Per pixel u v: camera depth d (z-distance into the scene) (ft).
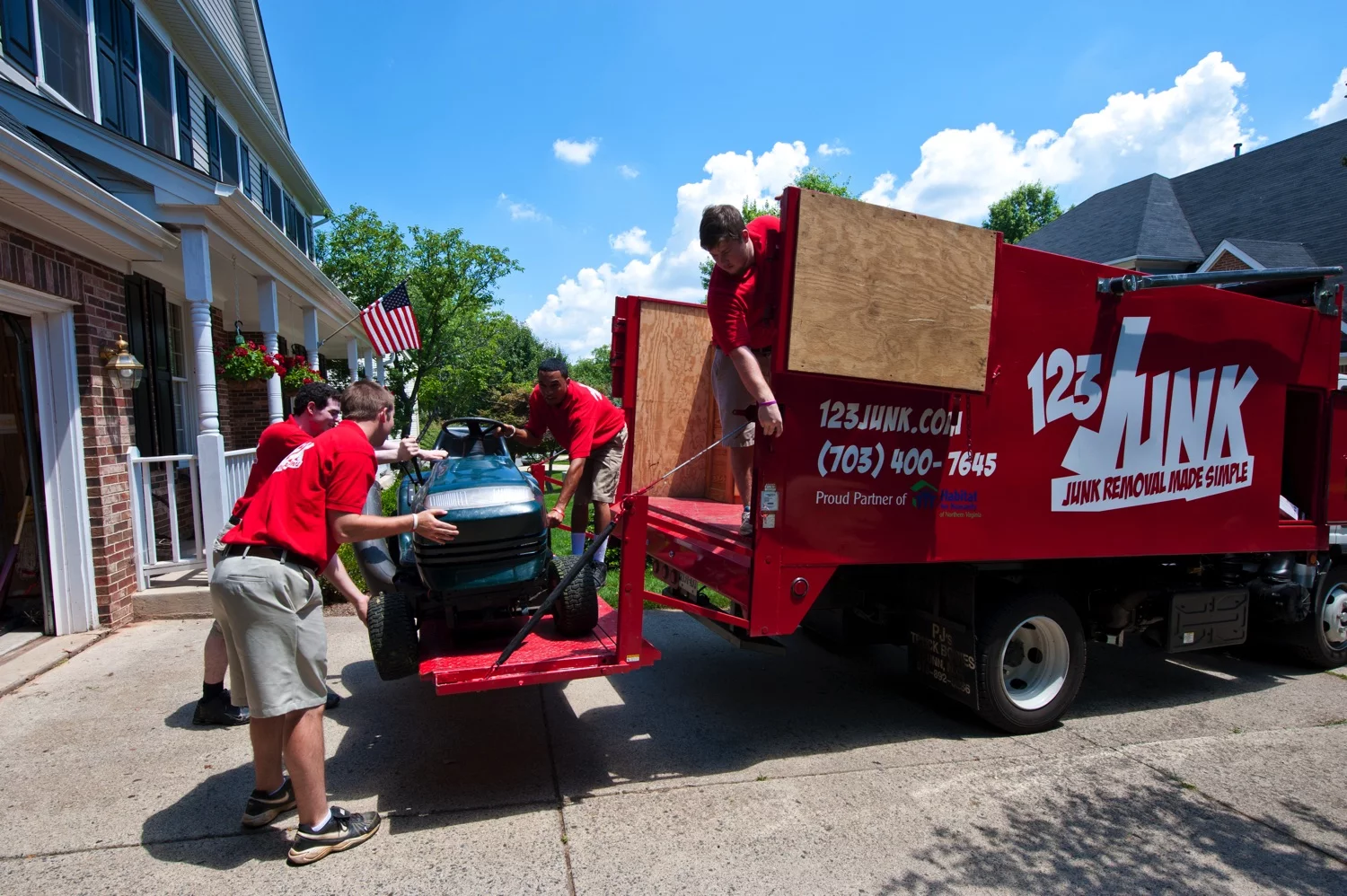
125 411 19.83
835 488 11.90
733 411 13.05
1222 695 16.19
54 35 23.35
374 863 9.23
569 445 15.43
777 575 11.68
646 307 17.54
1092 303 13.35
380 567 13.00
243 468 23.16
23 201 15.07
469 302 75.15
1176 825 10.39
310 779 9.20
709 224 10.71
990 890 8.83
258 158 45.01
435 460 13.52
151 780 11.31
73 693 14.71
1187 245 67.26
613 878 8.95
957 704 15.31
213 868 9.10
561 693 15.43
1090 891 8.85
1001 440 12.87
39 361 17.56
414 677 16.16
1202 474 14.93
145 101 29.58
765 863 9.32
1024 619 13.35
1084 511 13.67
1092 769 12.21
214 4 39.27
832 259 10.72
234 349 26.32
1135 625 15.76
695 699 15.25
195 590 19.92
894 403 12.10
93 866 9.11
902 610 14.64
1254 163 70.08
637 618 11.30
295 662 9.12
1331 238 56.24
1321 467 16.84
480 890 8.70
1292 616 16.66
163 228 20.04
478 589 11.55
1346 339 37.91
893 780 11.69
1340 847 9.89
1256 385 15.47
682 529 14.46
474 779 11.53
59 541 17.99
